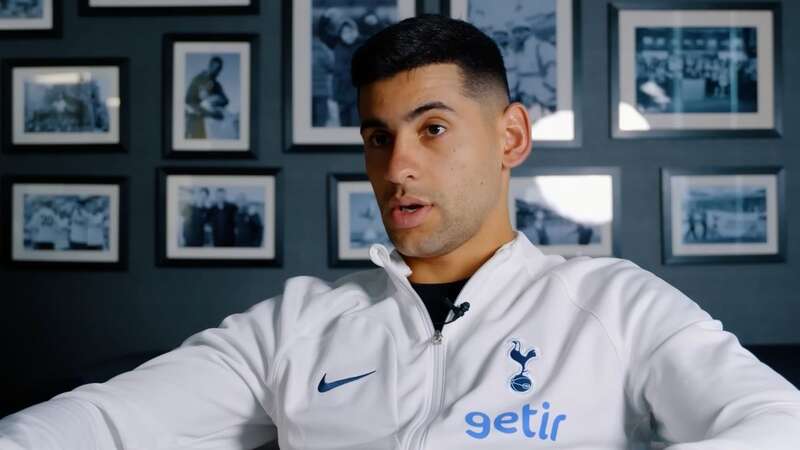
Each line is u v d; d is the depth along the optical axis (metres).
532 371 1.09
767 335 2.67
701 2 2.68
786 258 2.67
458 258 1.22
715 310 2.67
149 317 2.73
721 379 0.92
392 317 1.20
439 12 2.69
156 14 2.74
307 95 2.71
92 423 1.00
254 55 2.71
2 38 2.75
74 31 2.76
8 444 0.85
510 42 2.69
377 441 1.09
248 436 1.24
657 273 2.68
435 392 1.12
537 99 2.68
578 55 2.67
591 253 2.67
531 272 1.21
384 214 1.15
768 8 2.68
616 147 2.69
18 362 2.73
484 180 1.15
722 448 0.76
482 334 1.14
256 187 2.72
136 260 2.74
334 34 2.71
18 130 2.75
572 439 1.03
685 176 2.67
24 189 2.75
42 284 2.74
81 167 2.75
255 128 2.71
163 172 2.72
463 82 1.13
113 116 2.74
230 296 2.72
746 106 2.68
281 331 1.22
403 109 1.11
